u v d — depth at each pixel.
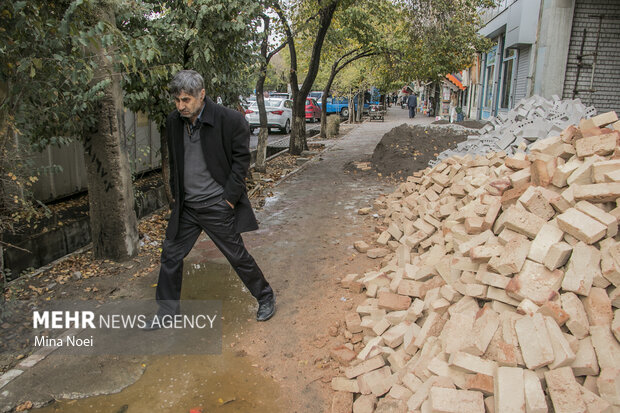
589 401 2.13
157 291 3.61
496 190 3.81
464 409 2.21
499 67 19.55
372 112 30.97
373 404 2.70
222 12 5.12
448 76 25.47
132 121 7.59
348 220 6.67
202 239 5.82
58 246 5.01
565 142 3.69
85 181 6.70
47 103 4.01
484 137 8.64
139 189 7.05
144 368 3.13
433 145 11.18
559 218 2.89
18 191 4.25
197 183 3.42
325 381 3.02
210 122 3.24
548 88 12.74
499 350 2.47
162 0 5.40
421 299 3.57
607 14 12.29
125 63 3.69
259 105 10.34
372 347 3.07
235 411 2.73
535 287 2.68
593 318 2.49
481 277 2.99
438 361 2.63
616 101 12.64
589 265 2.63
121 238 4.88
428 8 11.86
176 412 2.71
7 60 3.15
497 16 18.55
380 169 10.59
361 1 12.80
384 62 14.77
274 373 3.10
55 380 2.99
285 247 5.52
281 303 4.08
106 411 2.71
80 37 3.31
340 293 4.26
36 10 3.21
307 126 26.58
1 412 2.70
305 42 15.11
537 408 2.09
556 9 12.30
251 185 9.10
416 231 5.03
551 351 2.32
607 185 2.88
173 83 3.07
